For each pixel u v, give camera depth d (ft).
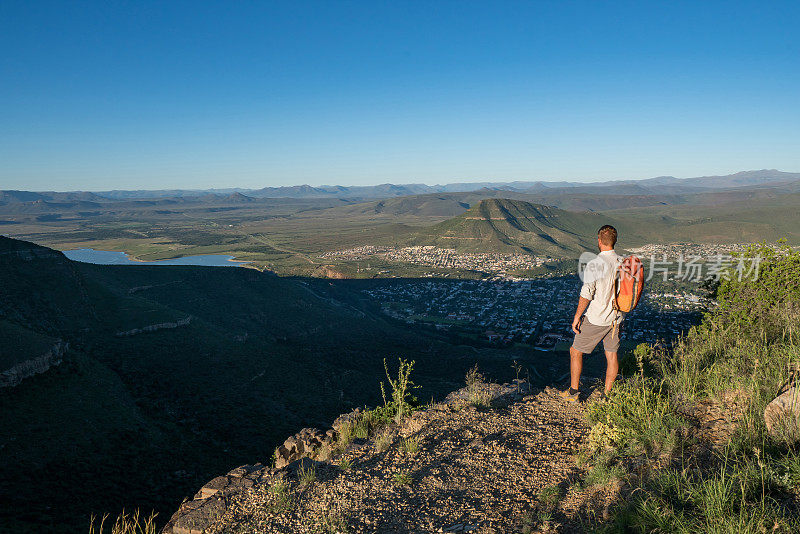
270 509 13.85
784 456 10.14
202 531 13.32
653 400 15.57
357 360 360.48
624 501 10.29
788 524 7.95
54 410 179.93
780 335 21.04
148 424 194.80
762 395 13.60
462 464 14.65
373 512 12.60
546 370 305.53
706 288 27.45
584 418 16.56
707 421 13.73
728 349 20.93
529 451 14.71
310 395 259.80
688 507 9.51
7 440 153.07
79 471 147.43
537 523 10.52
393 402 22.63
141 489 146.51
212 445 190.08
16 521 114.42
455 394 22.72
